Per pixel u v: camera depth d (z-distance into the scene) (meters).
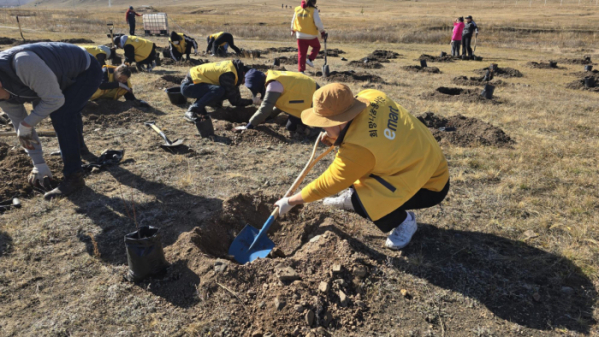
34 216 3.54
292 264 2.87
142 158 4.86
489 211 3.85
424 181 2.76
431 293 2.74
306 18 10.39
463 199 4.08
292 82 5.48
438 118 6.68
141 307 2.56
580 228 3.52
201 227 3.38
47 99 3.26
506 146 5.63
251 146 5.41
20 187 3.97
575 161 5.05
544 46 22.03
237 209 3.72
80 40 17.48
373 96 2.79
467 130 6.30
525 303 2.67
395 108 2.78
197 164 4.75
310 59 11.23
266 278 2.74
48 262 2.96
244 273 2.76
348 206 3.64
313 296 2.58
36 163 3.94
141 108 6.86
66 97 3.56
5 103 3.63
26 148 3.71
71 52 3.46
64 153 3.78
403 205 2.97
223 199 3.90
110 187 4.11
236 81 6.18
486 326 2.49
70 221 3.47
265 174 4.56
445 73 12.43
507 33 28.78
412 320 2.53
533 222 3.64
